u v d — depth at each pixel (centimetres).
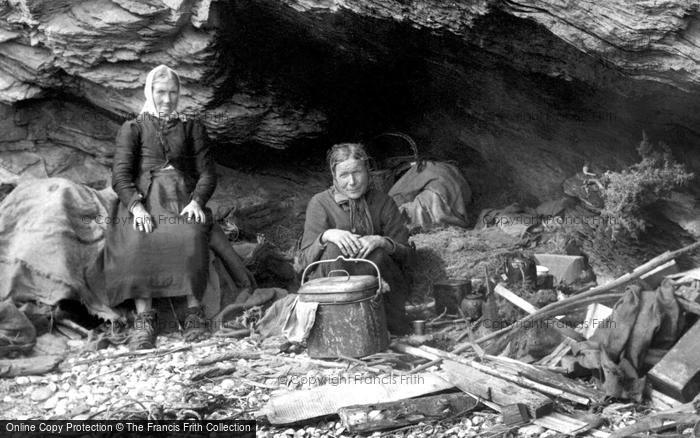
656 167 654
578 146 772
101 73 851
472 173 945
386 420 490
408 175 891
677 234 681
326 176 980
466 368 537
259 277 853
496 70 739
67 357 650
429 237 782
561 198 840
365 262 654
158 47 823
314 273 660
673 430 450
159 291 701
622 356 517
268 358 617
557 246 764
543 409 482
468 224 871
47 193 745
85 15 808
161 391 559
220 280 745
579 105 712
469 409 502
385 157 977
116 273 701
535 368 541
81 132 920
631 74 586
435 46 741
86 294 711
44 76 861
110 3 801
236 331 686
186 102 860
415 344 615
